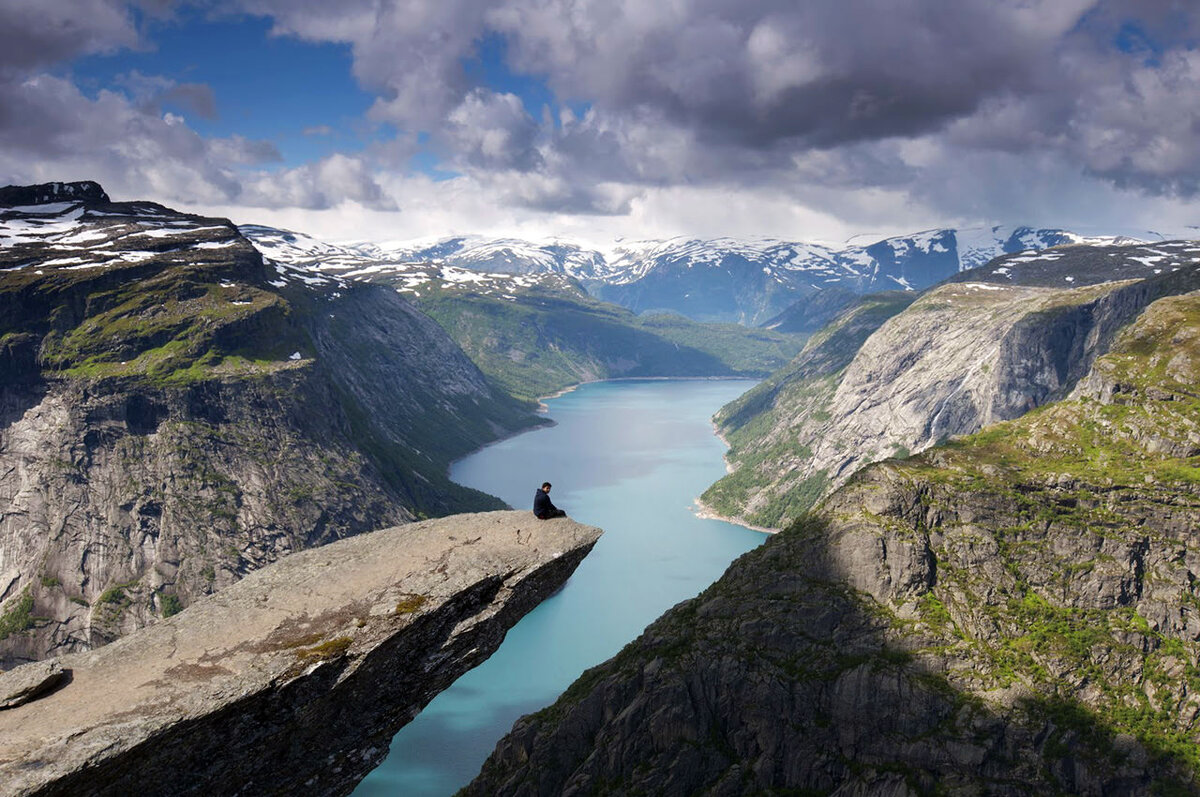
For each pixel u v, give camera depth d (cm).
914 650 11556
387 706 3089
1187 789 9988
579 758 11712
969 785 10156
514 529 3722
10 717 2417
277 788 2839
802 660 11681
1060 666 11262
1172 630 11594
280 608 3059
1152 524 12475
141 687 2597
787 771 10912
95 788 2342
